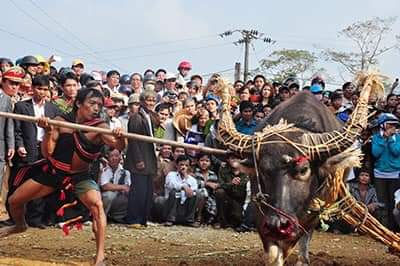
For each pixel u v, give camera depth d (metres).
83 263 7.89
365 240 11.04
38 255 8.34
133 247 9.42
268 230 6.04
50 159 7.22
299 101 7.55
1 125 10.06
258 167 6.40
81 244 9.30
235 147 6.61
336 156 6.37
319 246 10.35
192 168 12.15
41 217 10.66
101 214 7.25
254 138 6.53
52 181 7.35
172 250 9.31
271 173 6.26
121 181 11.60
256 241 10.41
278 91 13.29
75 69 13.50
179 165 11.85
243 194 11.57
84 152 7.15
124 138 7.18
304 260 8.09
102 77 14.63
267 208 6.22
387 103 12.62
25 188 7.39
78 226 7.77
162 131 12.14
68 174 7.25
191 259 8.66
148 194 11.35
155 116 12.04
